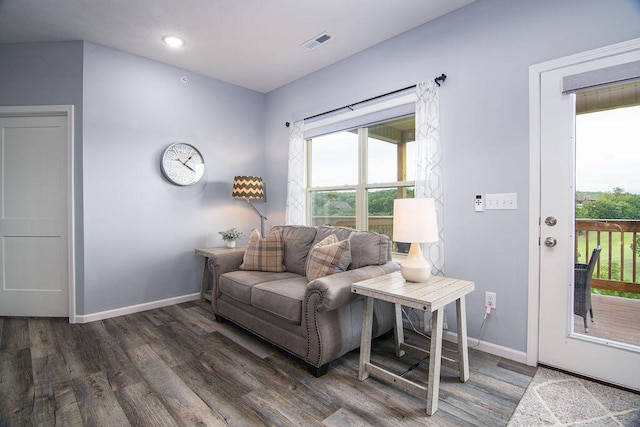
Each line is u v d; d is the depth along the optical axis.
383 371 1.86
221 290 2.79
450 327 2.47
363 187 3.17
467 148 2.37
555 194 2.01
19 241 2.97
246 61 3.29
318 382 1.93
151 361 2.18
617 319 1.89
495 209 2.24
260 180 3.74
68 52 2.86
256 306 2.35
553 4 2.00
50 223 2.95
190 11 2.46
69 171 2.85
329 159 3.52
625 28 1.78
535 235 2.08
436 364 1.65
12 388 1.86
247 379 1.96
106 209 2.99
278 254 2.91
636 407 1.67
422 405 1.71
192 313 3.14
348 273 2.13
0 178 2.94
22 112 2.87
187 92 3.51
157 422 1.58
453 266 2.45
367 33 2.77
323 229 2.89
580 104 1.96
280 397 1.78
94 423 1.58
